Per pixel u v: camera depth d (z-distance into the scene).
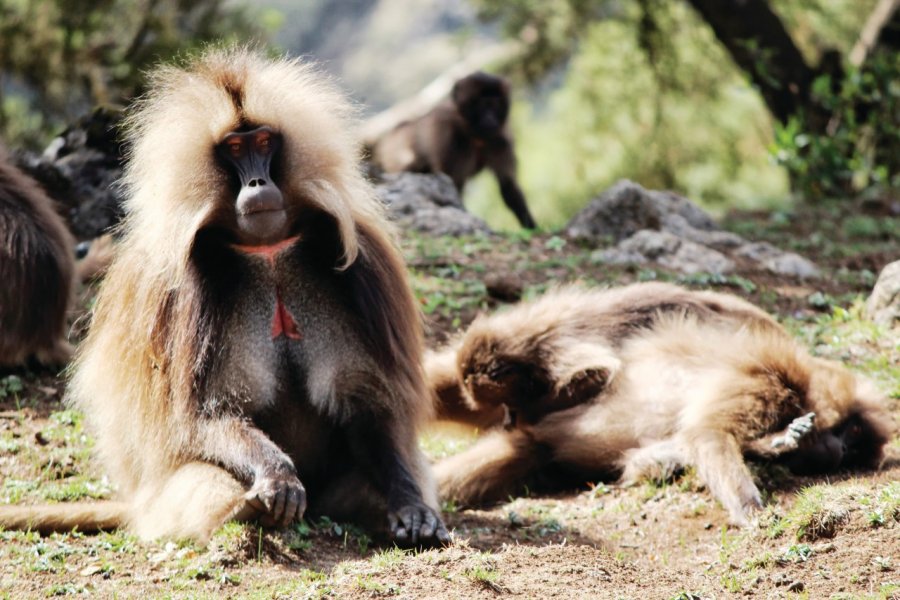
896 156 31.56
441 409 14.84
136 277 11.18
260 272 11.16
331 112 11.66
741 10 35.00
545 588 9.70
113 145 21.20
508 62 43.78
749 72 35.84
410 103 46.25
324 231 11.29
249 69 11.24
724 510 12.02
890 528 10.23
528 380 14.28
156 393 10.84
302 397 11.34
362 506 11.50
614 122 43.22
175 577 9.89
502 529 11.74
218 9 35.12
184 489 10.57
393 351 11.37
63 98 34.88
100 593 9.56
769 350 13.36
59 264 16.41
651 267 20.41
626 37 41.78
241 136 10.88
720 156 42.19
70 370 15.48
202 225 10.95
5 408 14.65
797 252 23.09
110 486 12.40
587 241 22.09
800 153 32.19
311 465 11.68
